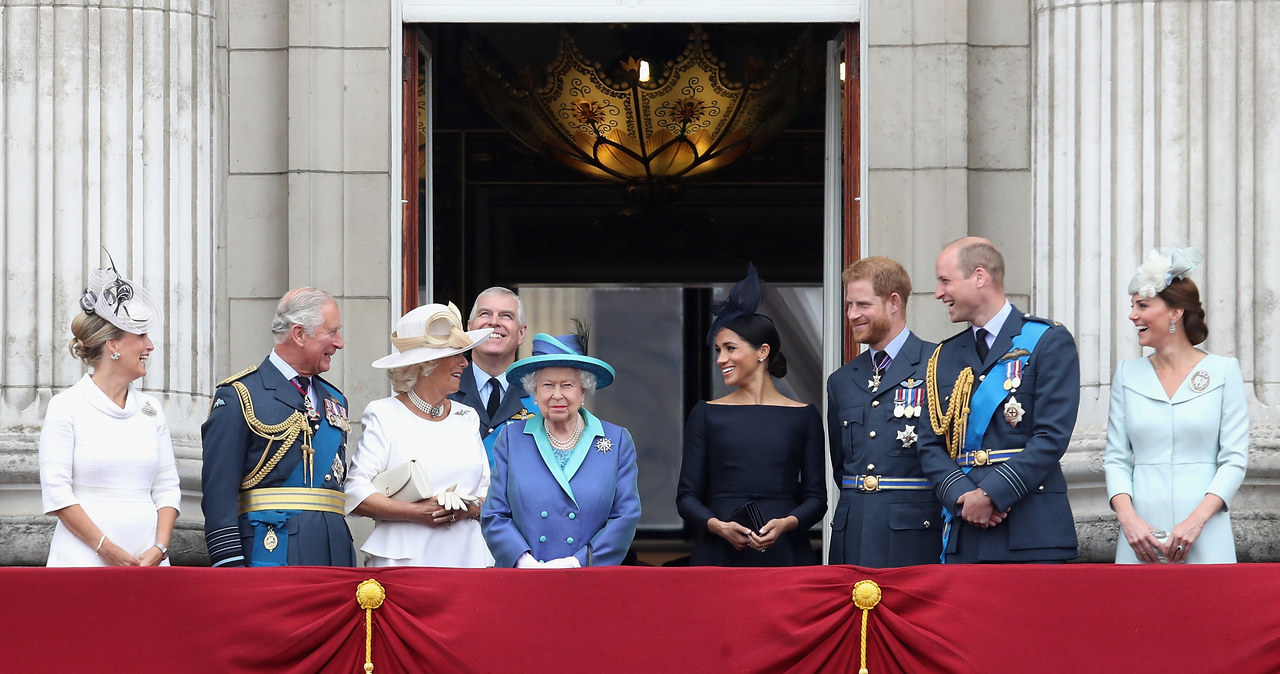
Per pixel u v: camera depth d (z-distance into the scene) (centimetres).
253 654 1892
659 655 1905
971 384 2178
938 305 2758
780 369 2447
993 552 2122
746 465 2342
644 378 5366
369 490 2131
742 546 2270
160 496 2156
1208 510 2119
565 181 5328
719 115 4050
